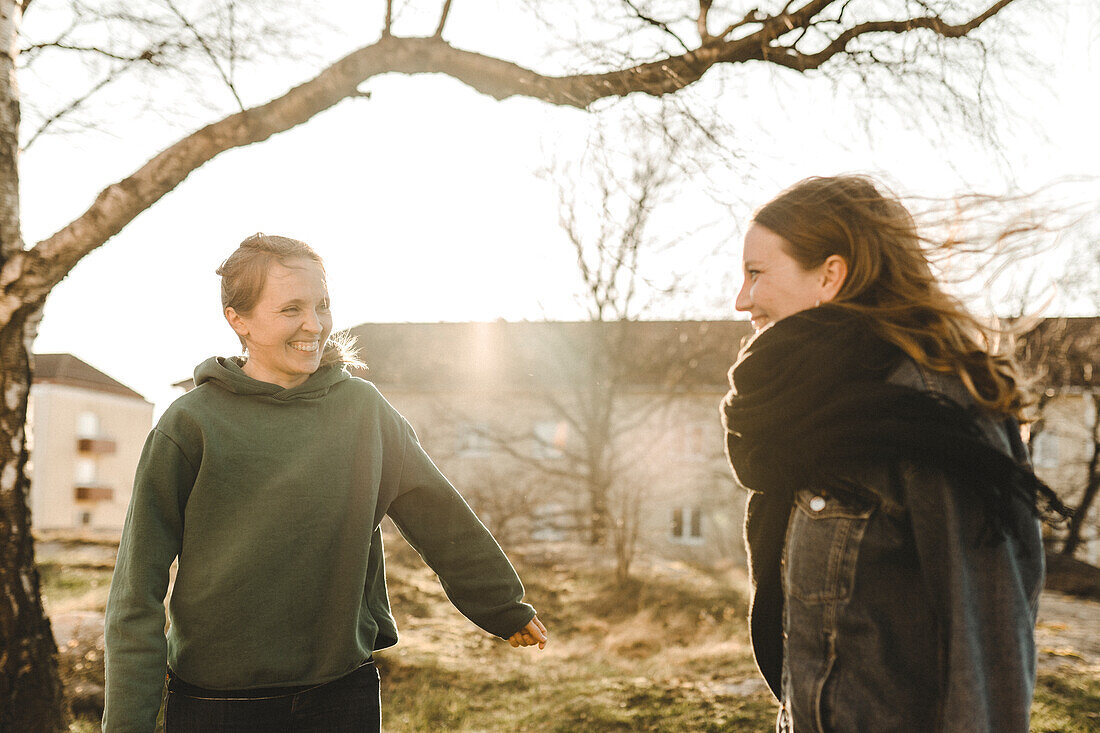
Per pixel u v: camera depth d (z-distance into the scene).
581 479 18.30
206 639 1.81
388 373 26.47
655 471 18.73
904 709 1.15
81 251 4.19
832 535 1.22
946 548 1.12
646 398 18.42
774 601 1.35
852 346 1.24
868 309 1.25
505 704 5.77
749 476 1.34
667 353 16.88
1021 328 1.37
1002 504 1.10
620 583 13.74
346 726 1.92
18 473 4.06
